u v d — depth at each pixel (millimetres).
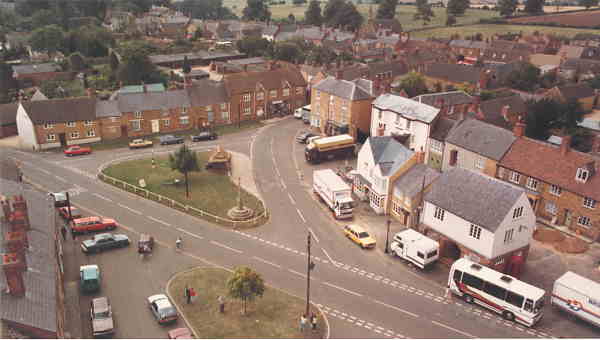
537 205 65250
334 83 101000
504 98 98438
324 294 49594
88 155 88188
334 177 70250
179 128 103812
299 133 104500
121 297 47969
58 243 52469
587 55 167375
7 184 54594
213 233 61812
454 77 135750
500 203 50469
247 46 185750
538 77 140000
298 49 178250
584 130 101250
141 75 136125
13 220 42750
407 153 66938
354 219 66688
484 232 50438
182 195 72375
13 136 99812
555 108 94562
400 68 146500
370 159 70125
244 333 43094
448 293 50094
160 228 62500
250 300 44594
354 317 46062
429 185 61094
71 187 73500
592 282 45844
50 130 90812
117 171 80188
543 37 193375
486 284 46500
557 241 59531
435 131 78562
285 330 43750
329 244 59750
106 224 60594
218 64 161000
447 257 56219
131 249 57188
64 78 141250
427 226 58031
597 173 59875
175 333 41156
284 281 51750
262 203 70625
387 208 68000
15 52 168500
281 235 61750
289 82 118125
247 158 88875
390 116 87312
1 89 125000
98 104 95625
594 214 59094
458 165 74438
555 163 63719
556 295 46406
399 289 50750
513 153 67875
